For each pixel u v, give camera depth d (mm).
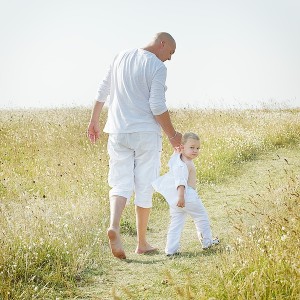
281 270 4074
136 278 4922
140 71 5289
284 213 5754
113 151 5406
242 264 4320
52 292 4633
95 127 5859
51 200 7816
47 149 11992
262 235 5016
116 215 5188
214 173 10492
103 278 4992
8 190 8320
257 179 10273
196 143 5812
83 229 6312
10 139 13195
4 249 5129
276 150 13414
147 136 5324
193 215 5703
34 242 5430
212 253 5473
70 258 5305
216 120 16828
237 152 12477
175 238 5613
